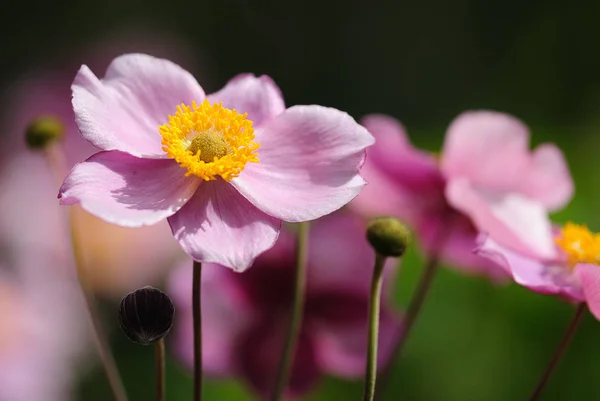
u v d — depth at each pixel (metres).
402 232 0.39
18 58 1.23
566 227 0.44
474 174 0.48
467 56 1.62
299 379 0.50
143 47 1.21
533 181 0.48
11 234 0.58
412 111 1.63
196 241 0.39
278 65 1.57
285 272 0.50
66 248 0.60
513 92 1.41
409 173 0.49
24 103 0.76
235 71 1.52
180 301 0.50
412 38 1.65
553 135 0.83
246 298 0.51
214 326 0.50
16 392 0.55
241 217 0.39
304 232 0.43
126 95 0.41
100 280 0.65
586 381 0.59
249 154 0.40
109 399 0.63
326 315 0.50
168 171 0.40
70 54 1.17
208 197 0.40
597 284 0.40
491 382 0.60
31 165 0.61
